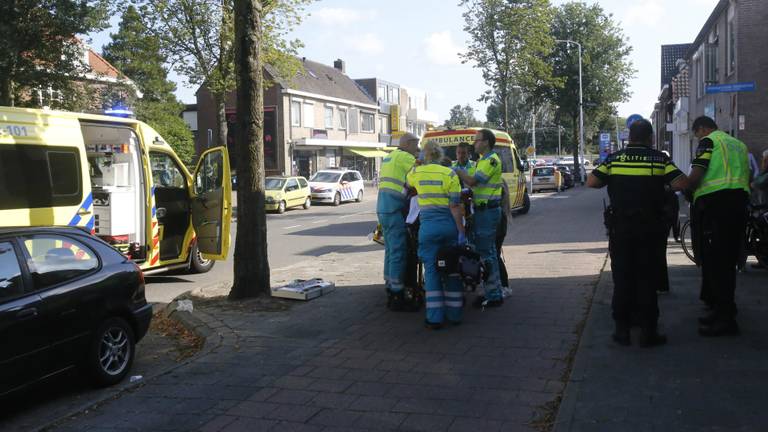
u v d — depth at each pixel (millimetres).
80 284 5523
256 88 8281
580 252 11750
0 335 4777
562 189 40281
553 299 7859
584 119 54062
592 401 4512
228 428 4520
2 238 5148
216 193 10062
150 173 10656
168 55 24266
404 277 7594
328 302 8211
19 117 8562
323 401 4938
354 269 10828
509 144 19891
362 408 4766
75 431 4586
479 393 4953
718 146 5980
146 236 10609
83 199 9273
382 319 7301
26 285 5125
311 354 6113
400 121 66000
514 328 6672
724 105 20797
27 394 5641
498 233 7777
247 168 8383
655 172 5680
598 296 7773
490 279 7477
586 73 50812
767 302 7070
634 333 6113
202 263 12086
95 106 21016
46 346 5145
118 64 38656
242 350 6316
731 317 5930
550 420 4402
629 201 5695
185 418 4730
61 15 17719
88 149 10625
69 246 5664
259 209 8469
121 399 5164
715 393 4570
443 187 6633
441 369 5535
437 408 4695
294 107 47031
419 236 6770
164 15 23547
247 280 8469
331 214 26312
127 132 10422
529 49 33594
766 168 9742
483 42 33531
